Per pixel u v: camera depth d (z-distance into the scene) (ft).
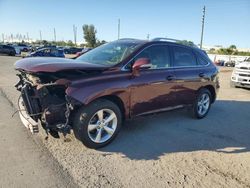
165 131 17.83
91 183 11.03
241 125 20.43
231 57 166.50
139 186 11.03
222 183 11.68
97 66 13.99
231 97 32.14
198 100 20.71
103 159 13.19
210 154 14.61
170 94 17.75
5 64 69.21
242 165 13.51
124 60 15.02
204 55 21.75
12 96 25.34
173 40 19.24
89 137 13.69
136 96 15.39
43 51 94.02
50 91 13.44
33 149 13.74
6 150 13.44
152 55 16.63
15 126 16.76
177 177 11.93
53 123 12.92
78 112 13.37
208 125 19.84
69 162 12.64
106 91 13.71
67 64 13.19
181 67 18.79
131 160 13.29
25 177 11.15
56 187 10.60
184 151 14.78
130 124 18.76
